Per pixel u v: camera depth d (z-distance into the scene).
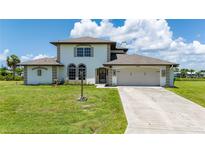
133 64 28.70
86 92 20.72
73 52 32.25
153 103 15.12
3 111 11.90
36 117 10.57
